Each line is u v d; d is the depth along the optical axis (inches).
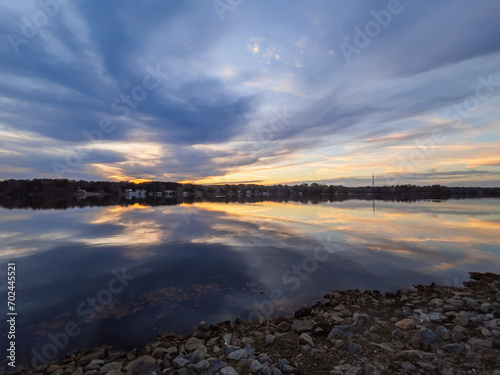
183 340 267.9
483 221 1195.3
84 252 637.3
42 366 229.8
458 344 208.7
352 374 185.8
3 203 2844.5
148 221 1256.8
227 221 1248.2
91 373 213.8
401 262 538.9
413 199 4163.4
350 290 389.1
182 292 390.3
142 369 211.5
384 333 243.3
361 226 1061.1
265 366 206.1
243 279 443.8
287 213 1699.1
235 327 290.5
